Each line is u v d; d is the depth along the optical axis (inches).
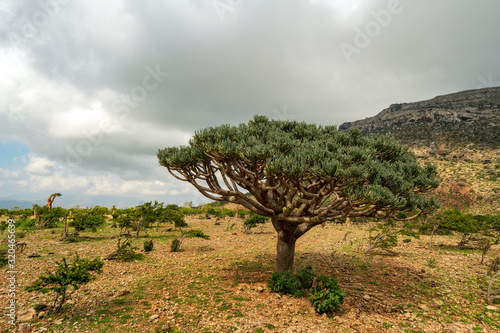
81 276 312.7
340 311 335.3
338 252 721.0
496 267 526.0
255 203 440.8
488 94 6889.8
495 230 1110.4
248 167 431.2
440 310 349.1
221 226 1413.6
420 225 1083.9
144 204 995.9
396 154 444.1
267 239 964.0
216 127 395.9
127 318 301.0
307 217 408.2
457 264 592.7
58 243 773.9
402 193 336.8
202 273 501.7
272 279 409.7
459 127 4933.6
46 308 315.0
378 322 309.7
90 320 293.3
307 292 384.8
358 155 335.3
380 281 471.5
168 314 315.9
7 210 1407.5
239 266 559.2
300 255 681.6
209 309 333.7
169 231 1168.8
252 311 330.0
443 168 3690.9
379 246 693.9
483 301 382.0
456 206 2640.3
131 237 956.0
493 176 3171.8
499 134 4333.2
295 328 286.4
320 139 427.5
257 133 410.3
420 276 500.1
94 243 801.6
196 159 400.8
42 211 1204.5
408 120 6117.1
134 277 468.8
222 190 428.5
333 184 303.7
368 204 316.5
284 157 323.6
